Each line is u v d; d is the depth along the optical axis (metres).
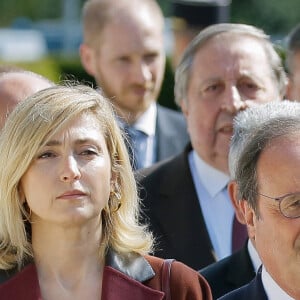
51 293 7.14
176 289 7.25
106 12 12.88
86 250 7.20
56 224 7.09
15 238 7.17
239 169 7.46
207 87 9.95
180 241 9.60
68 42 54.41
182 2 15.57
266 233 7.21
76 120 7.12
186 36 15.57
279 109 7.68
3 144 7.11
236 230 9.75
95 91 7.36
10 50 50.31
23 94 8.98
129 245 7.40
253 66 9.98
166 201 9.84
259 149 7.32
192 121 10.07
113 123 7.34
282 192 7.11
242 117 7.90
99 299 7.16
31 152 7.00
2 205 7.16
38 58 40.59
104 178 7.10
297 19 56.47
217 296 8.31
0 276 7.19
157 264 7.36
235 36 10.09
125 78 12.60
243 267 8.38
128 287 7.17
